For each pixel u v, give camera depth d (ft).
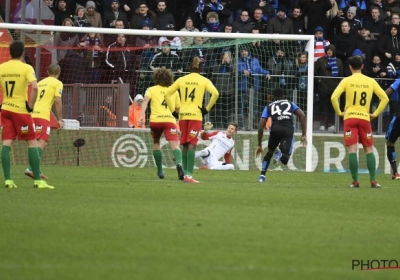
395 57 200.75
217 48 183.42
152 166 176.65
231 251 65.62
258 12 198.08
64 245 66.95
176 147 128.77
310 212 90.53
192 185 122.83
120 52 183.52
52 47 177.78
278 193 112.16
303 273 58.18
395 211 93.86
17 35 181.47
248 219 83.10
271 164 179.32
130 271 57.47
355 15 204.13
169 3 205.87
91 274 56.34
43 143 130.52
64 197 99.71
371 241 72.02
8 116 109.29
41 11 192.13
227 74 180.86
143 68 184.03
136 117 177.78
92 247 66.23
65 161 174.09
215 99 127.34
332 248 68.23
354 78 124.06
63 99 176.14
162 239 70.18
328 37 205.46
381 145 185.57
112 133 175.63
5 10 189.47
